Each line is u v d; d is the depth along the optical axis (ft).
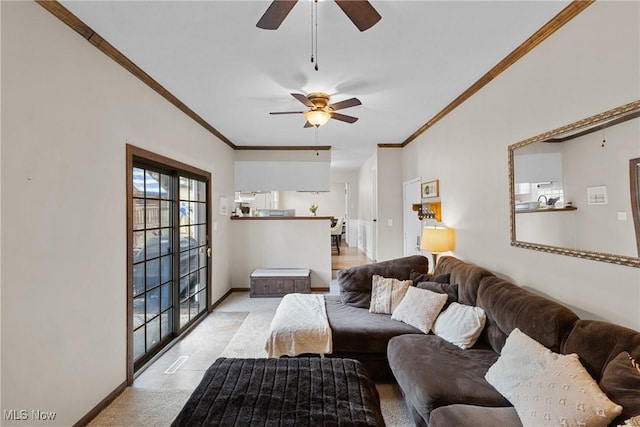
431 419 5.04
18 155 5.09
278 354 8.24
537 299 6.23
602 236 5.52
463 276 8.79
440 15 6.22
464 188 10.55
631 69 5.05
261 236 17.70
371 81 9.29
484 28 6.68
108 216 7.25
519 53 7.53
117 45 7.16
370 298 10.48
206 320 12.88
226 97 10.45
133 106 8.24
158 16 6.14
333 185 38.47
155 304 9.98
